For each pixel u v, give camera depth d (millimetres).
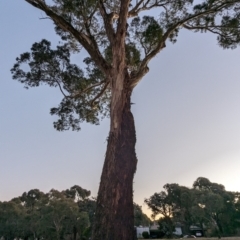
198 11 11859
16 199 68562
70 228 52219
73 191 67938
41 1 10906
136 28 12844
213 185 59094
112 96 9734
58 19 10820
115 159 8664
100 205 8297
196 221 63000
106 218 8055
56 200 54125
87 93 15531
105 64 10531
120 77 9820
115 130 9133
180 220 66125
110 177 8477
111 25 10766
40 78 13438
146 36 12289
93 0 11289
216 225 55906
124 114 9383
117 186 8352
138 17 12906
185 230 67312
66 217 52156
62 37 14602
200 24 12398
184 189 62219
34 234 58062
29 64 13133
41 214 54344
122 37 10109
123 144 8891
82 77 13922
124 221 8039
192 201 58188
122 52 10047
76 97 14484
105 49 13820
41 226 52250
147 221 70438
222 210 55375
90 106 15547
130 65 13383
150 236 69062
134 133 9250
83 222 52156
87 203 65500
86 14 11875
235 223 56594
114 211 8086
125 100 9594
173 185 64250
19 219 59500
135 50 13109
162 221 66375
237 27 11984
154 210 65188
